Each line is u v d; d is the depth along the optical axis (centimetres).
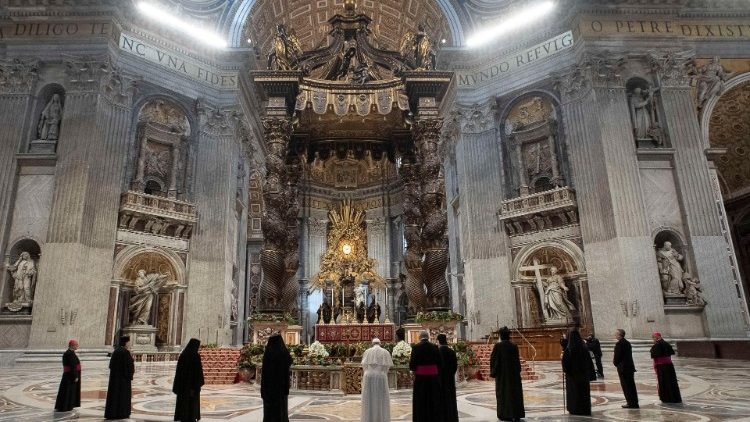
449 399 425
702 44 1575
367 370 445
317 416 514
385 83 977
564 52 1620
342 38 1051
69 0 1459
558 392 707
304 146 1088
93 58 1449
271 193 880
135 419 494
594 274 1427
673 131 1480
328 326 1193
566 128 1574
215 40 1772
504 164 1702
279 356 436
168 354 1427
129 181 1500
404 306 2886
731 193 1889
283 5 2114
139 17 1566
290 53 997
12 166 1382
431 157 886
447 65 1841
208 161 1669
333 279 2433
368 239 3083
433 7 2028
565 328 1379
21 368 1128
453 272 1906
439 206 858
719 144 1781
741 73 1565
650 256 1372
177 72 1650
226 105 1739
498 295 1594
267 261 866
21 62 1449
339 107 963
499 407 476
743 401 555
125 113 1505
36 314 1276
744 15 1595
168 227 1549
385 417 433
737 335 1330
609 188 1421
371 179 3192
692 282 1369
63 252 1311
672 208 1438
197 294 1548
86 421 478
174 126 1630
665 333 1314
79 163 1377
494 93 1761
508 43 1762
